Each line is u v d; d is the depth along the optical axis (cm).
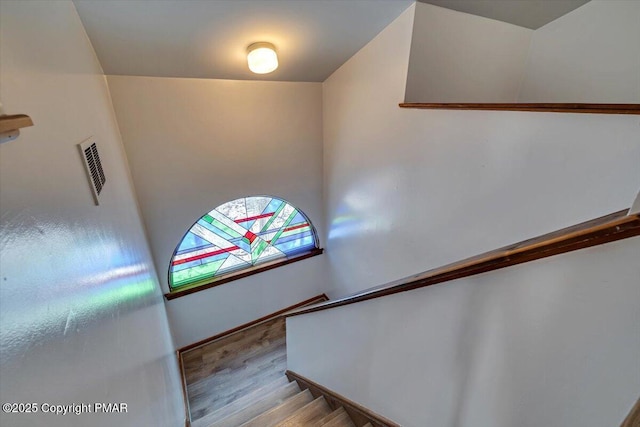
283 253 338
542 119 96
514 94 186
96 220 84
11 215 38
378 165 206
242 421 207
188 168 244
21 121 37
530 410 65
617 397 47
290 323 232
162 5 125
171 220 254
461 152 134
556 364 57
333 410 179
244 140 257
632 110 72
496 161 117
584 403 53
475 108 122
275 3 135
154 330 160
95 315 64
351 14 152
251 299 326
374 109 198
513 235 114
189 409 241
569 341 54
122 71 187
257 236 312
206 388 266
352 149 239
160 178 236
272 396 226
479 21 158
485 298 73
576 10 147
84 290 60
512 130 108
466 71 171
